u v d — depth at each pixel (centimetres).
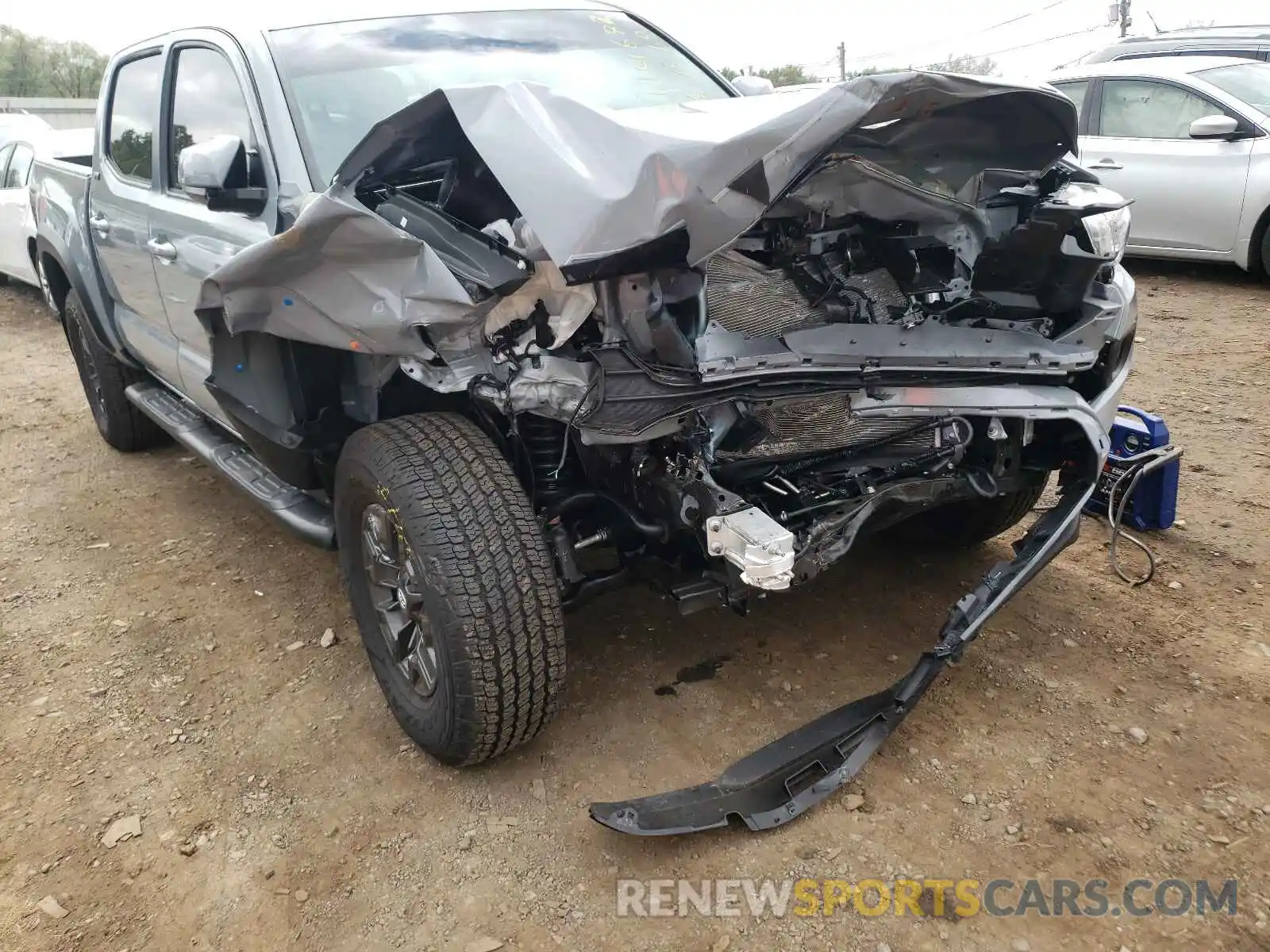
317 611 365
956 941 211
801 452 265
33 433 589
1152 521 385
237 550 420
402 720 275
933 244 268
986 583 267
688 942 215
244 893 235
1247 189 735
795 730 281
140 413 523
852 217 263
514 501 243
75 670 332
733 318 250
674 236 202
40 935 225
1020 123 241
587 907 225
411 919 225
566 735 284
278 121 304
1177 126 779
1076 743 271
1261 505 411
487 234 237
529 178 210
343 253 237
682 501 244
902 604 348
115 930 226
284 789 270
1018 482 295
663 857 238
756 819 241
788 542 226
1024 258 259
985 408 253
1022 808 248
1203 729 275
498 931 220
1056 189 270
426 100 229
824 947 211
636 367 226
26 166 937
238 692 316
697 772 267
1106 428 284
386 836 250
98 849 251
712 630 336
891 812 248
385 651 286
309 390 291
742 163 197
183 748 289
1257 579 353
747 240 255
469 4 371
